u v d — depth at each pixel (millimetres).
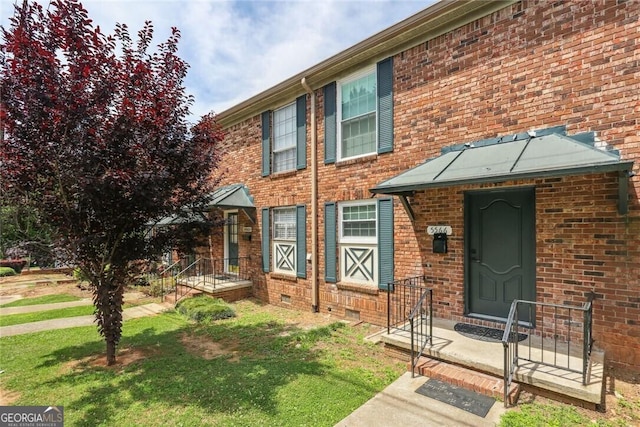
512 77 5141
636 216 4121
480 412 3426
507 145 4922
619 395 3709
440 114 5922
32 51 4184
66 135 4359
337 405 3705
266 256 9492
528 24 4996
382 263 6719
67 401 3979
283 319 7578
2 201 4719
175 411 3672
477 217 5605
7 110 4191
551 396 3633
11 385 4430
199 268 11938
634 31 4164
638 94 4117
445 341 4820
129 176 4371
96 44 4582
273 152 9539
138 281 5895
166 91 5137
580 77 4547
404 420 3334
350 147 7535
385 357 5109
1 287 12539
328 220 7793
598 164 3422
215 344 5969
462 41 5676
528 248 5098
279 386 4188
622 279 4215
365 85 7230
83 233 4914
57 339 6355
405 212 6359
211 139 5852
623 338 4191
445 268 5816
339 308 7590
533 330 4938
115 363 5152
